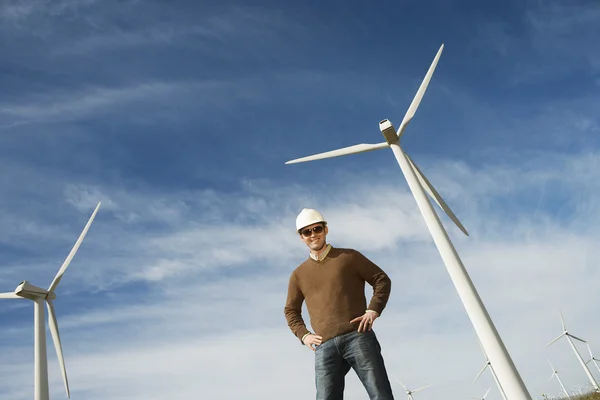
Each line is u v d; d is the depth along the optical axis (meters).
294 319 5.48
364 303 5.29
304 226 5.43
